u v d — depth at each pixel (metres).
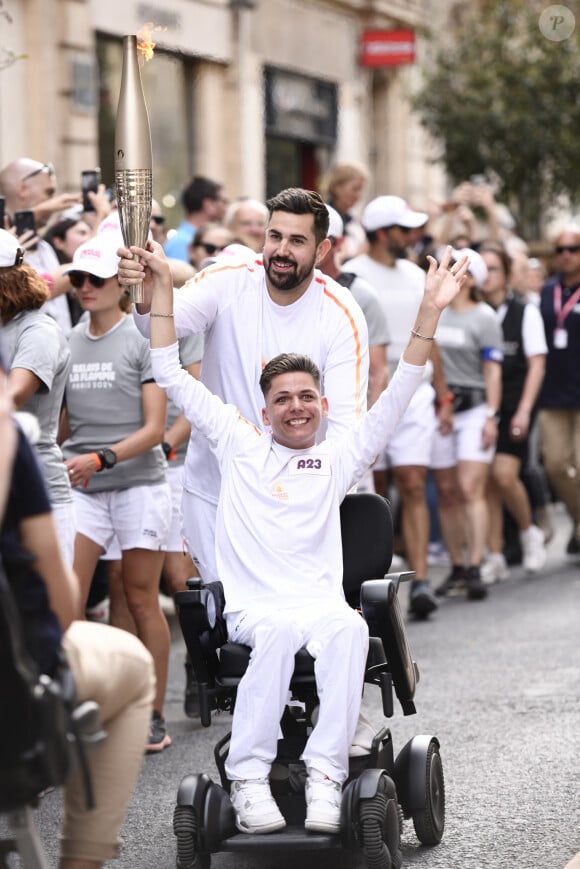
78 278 12.96
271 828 8.84
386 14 44.06
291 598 9.26
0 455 5.65
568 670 15.38
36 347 11.08
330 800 8.73
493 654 16.39
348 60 42.62
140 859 9.90
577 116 38.94
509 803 10.76
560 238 22.72
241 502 9.54
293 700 9.38
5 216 14.81
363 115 43.81
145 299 9.89
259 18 37.25
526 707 13.79
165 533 13.26
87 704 6.43
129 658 7.09
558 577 22.28
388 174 46.06
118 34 31.31
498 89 39.09
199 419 9.77
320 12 40.72
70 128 29.61
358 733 9.32
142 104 9.39
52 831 10.62
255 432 9.76
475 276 20.27
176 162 34.09
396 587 9.25
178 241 22.02
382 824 8.75
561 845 9.75
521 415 21.55
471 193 23.52
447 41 48.09
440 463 20.67
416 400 18.66
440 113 39.47
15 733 6.01
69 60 29.48
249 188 36.81
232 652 9.15
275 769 9.37
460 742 12.59
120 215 9.52
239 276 10.48
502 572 22.20
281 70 38.69
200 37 34.53
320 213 10.20
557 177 39.44
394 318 18.52
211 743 13.27
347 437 9.76
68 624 6.57
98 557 13.28
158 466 13.23
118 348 13.13
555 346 23.00
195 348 14.27
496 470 21.91
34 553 6.33
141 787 11.75
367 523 9.73
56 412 11.52
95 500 13.12
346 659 8.79
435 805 9.83
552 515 30.06
